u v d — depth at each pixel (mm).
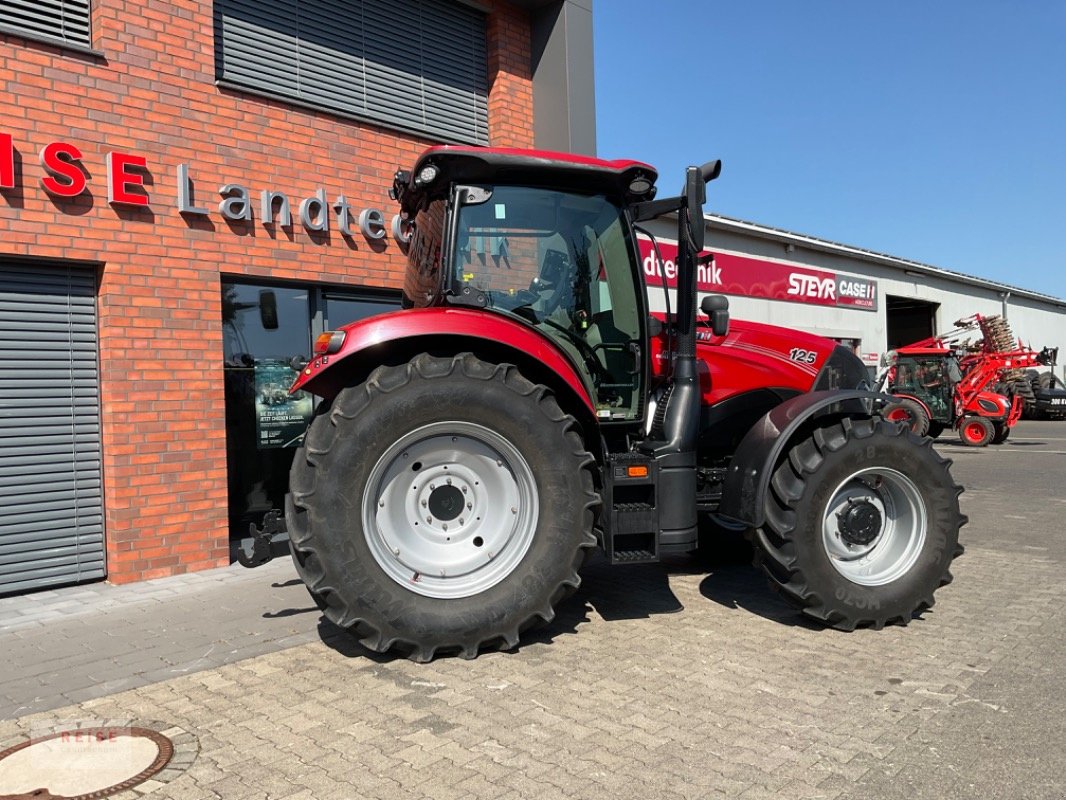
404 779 2736
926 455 4312
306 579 3795
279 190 6449
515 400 3955
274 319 6605
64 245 5312
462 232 4312
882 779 2668
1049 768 2727
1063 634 4160
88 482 5633
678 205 4598
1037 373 24547
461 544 4020
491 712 3270
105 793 2688
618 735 3035
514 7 8430
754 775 2711
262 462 6543
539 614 3961
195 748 3023
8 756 3000
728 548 5930
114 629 4602
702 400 5148
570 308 4555
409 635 3795
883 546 4422
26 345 5375
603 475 4230
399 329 3926
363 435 3770
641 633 4277
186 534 5891
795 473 4223
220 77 6336
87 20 5570
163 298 5762
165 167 5781
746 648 4008
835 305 16641
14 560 5348
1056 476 10859
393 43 7602
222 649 4199
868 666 3727
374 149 7117
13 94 5109
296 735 3109
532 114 8609
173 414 5816
